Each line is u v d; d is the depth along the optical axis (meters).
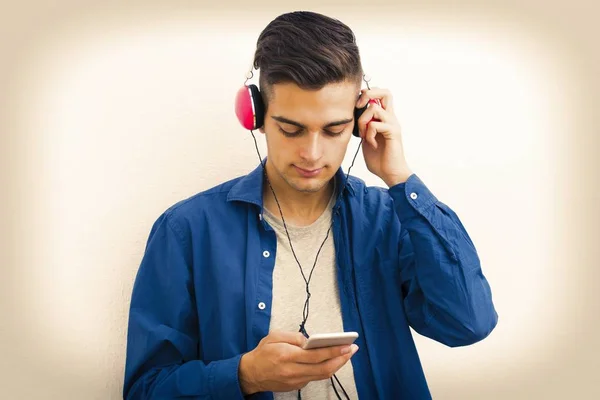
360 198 1.37
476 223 1.63
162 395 1.19
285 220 1.30
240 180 1.34
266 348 1.11
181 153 1.47
